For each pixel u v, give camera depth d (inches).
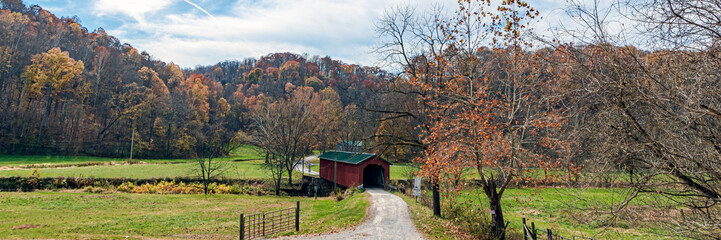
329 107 2588.6
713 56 209.9
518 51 446.0
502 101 507.2
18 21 3218.5
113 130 2928.2
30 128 2546.8
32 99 2760.8
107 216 848.9
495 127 460.8
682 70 223.1
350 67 5216.5
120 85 3339.1
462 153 506.3
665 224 262.2
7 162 1877.5
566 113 351.9
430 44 626.5
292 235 596.4
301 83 5000.0
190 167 1884.8
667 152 238.4
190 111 3316.9
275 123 1726.1
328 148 2908.5
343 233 598.9
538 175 488.7
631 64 237.3
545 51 312.2
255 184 1582.2
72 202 1035.9
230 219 855.1
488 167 544.4
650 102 231.0
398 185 1355.8
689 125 224.7
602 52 253.0
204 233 676.7
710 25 209.0
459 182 597.6
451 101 550.6
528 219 799.1
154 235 643.5
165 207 1030.4
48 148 2472.9
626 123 254.8
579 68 265.4
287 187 1589.6
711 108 208.5
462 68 560.7
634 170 264.7
